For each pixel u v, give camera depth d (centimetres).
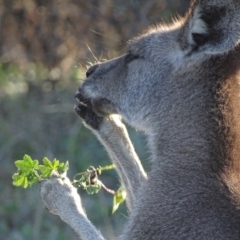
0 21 2006
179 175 995
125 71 1091
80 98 1123
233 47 973
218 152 990
